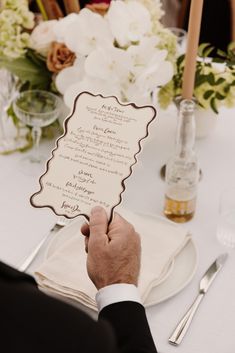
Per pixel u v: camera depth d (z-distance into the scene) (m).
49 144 1.53
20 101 1.42
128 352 0.86
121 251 0.95
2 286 0.62
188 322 1.06
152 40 1.33
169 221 1.24
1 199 1.36
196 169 1.24
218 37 2.22
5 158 1.49
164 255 1.15
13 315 0.60
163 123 1.64
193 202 1.28
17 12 1.39
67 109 1.46
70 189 0.98
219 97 1.41
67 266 1.11
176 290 1.10
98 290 0.95
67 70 1.38
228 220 1.25
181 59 1.44
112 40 1.35
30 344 0.59
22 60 1.44
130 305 0.91
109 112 1.00
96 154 0.99
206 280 1.14
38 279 1.10
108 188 0.97
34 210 1.32
